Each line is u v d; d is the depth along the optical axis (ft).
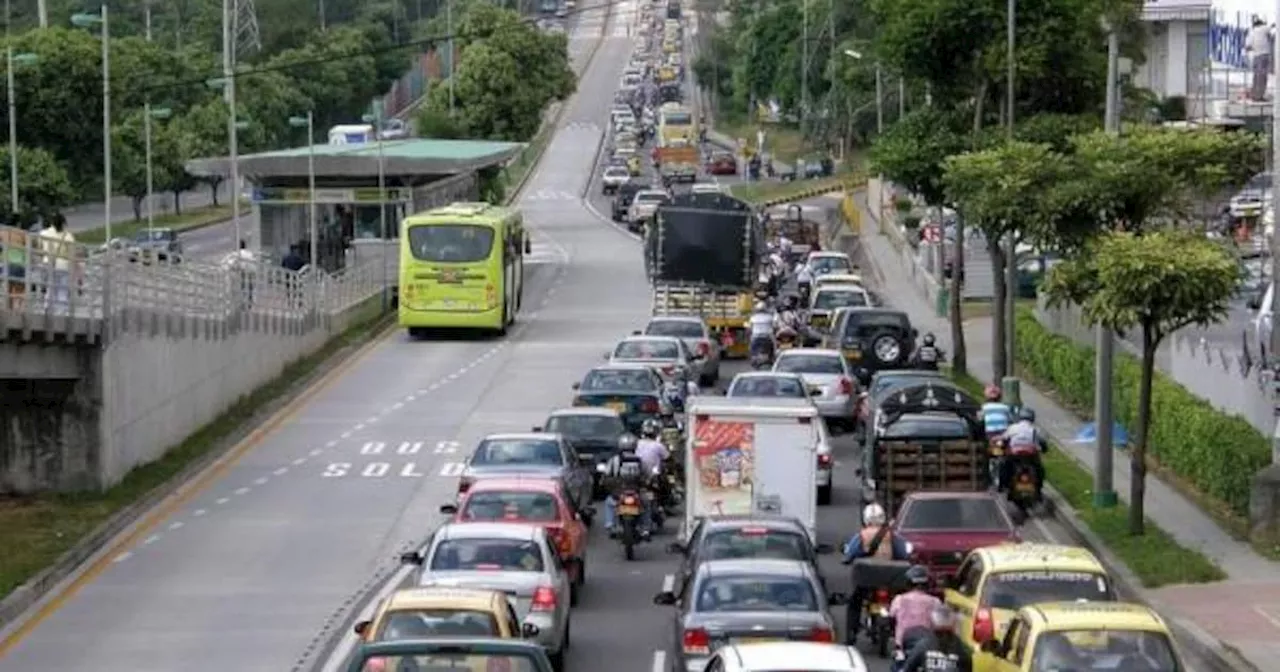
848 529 277.64
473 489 233.14
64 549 263.08
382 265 581.53
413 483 317.01
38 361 287.89
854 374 384.88
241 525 285.43
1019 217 302.86
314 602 235.40
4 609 228.02
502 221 508.12
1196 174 278.67
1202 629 209.77
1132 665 145.89
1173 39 607.78
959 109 422.82
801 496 250.16
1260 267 433.89
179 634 219.20
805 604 176.86
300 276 470.80
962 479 262.47
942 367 447.42
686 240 475.31
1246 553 250.78
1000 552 183.52
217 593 241.14
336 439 359.87
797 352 369.91
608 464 284.00
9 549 262.06
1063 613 151.33
